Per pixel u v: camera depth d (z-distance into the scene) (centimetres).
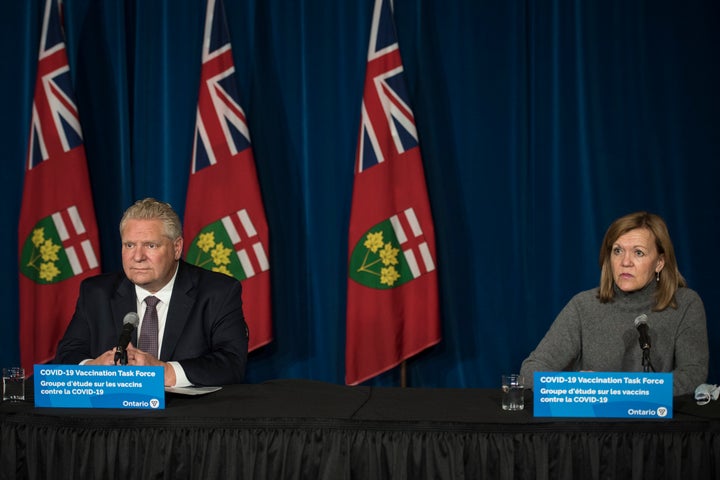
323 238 922
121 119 917
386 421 438
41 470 451
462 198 914
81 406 469
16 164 929
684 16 895
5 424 455
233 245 856
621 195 903
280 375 925
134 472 443
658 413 440
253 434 442
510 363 915
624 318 579
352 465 439
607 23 898
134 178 928
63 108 859
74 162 862
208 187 855
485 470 432
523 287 911
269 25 917
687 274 902
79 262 862
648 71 897
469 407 475
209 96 858
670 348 567
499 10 905
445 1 909
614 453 433
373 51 854
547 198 911
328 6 911
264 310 859
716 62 894
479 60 907
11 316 930
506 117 907
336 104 915
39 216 859
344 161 916
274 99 920
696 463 433
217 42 861
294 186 923
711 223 899
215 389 522
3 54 923
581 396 447
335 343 923
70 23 919
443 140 913
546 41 905
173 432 443
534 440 432
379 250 849
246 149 862
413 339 859
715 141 896
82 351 576
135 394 466
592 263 904
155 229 549
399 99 852
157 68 922
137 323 514
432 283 857
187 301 582
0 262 930
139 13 919
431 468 434
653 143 899
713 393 491
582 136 902
